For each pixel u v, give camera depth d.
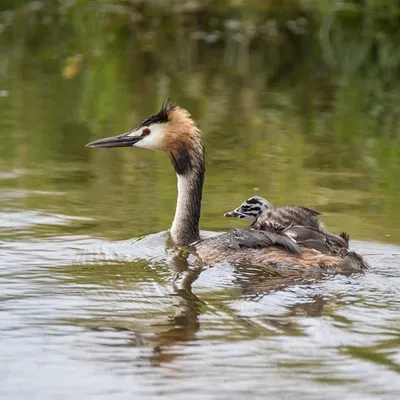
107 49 27.91
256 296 10.50
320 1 26.64
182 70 26.19
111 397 8.03
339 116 20.98
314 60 27.39
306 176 16.42
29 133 19.00
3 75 24.62
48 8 30.30
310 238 12.04
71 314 9.90
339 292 10.61
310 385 8.26
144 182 16.00
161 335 9.34
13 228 13.21
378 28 26.09
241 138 18.98
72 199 14.79
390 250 12.45
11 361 8.72
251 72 26.12
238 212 13.79
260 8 28.70
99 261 11.86
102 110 21.09
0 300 10.29
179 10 29.62
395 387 8.23
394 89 23.97
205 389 8.18
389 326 9.55
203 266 11.73
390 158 17.67
